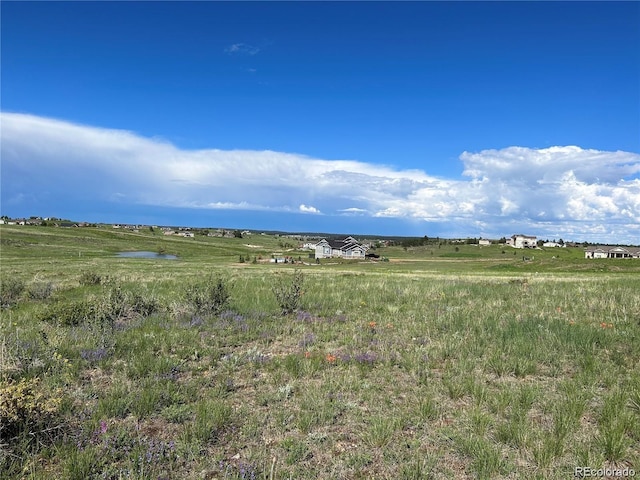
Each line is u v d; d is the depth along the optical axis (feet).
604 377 21.72
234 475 13.65
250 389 21.85
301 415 18.04
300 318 40.88
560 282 75.97
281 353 28.89
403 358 26.14
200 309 42.83
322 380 23.04
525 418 17.13
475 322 36.37
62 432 16.24
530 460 14.51
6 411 15.33
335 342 31.40
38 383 21.33
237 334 34.22
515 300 50.01
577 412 17.57
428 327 35.29
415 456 14.78
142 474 13.46
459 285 69.10
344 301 51.26
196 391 20.94
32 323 37.42
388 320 39.09
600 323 34.94
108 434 16.15
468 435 16.06
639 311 39.99
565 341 28.73
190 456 14.84
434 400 19.75
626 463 14.35
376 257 376.89
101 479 13.46
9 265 160.76
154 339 31.42
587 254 407.44
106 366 24.88
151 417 18.33
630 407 18.31
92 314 39.01
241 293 58.44
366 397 19.98
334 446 15.75
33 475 13.41
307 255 404.16
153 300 45.34
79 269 135.95
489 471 13.60
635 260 213.66
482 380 22.49
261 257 338.95
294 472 13.96
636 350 26.48
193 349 28.66
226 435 16.55
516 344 28.35
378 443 15.65
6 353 24.09
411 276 103.55
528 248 506.89
